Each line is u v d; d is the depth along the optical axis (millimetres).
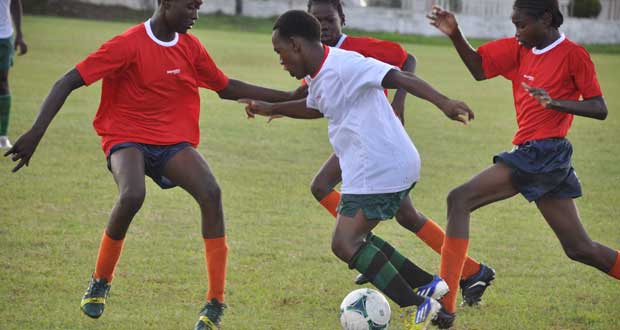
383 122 12406
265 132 33531
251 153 29016
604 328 13828
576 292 15766
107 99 13688
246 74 55219
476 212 22391
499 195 13617
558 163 13375
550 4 13398
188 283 15367
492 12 116438
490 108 45906
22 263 15906
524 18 13516
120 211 12641
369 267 12188
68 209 20219
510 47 14320
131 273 15758
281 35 12398
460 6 116125
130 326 13133
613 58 87688
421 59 77312
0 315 13250
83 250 16969
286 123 36219
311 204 22266
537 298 15352
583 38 106188
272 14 113562
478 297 14797
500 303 15031
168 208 21078
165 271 15977
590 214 22375
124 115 13469
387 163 12289
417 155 12805
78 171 24438
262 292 15055
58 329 12836
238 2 112500
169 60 13539
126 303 14195
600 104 13156
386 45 16359
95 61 13000
